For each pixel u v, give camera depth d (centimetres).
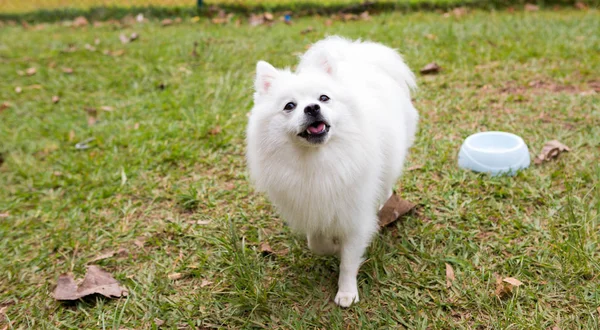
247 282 111
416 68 192
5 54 241
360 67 116
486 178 133
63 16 307
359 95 106
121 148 160
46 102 192
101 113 180
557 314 100
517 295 103
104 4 305
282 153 102
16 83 209
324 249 115
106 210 136
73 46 246
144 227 129
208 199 135
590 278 105
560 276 105
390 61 121
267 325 104
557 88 170
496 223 120
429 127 156
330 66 104
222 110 172
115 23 290
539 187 128
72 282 114
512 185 129
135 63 217
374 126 106
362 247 107
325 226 106
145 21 287
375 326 101
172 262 119
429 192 131
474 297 104
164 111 177
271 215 130
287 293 109
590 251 109
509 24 234
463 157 138
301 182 102
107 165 152
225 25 272
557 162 136
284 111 100
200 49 227
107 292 111
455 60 195
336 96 101
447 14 265
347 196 103
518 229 118
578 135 144
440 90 175
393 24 245
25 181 150
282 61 207
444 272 110
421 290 108
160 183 143
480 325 100
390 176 117
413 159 143
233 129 163
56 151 162
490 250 114
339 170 101
